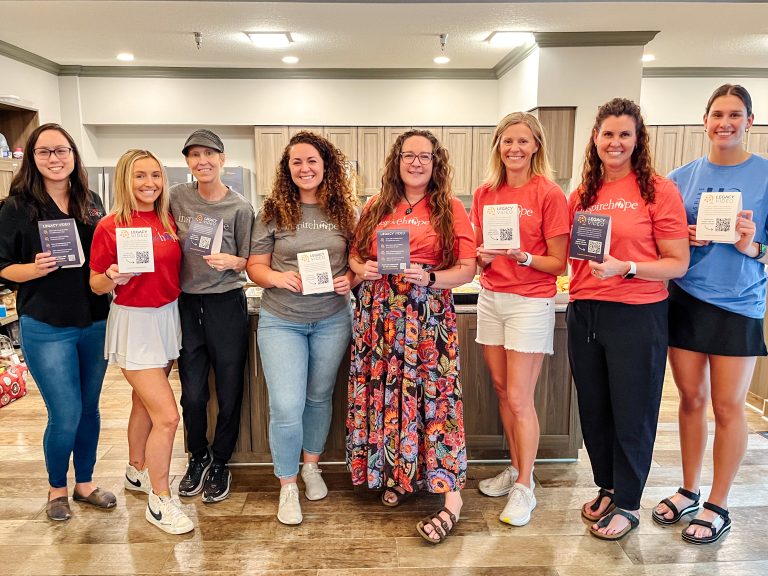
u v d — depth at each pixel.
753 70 5.93
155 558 1.97
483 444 2.74
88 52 5.05
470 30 4.44
